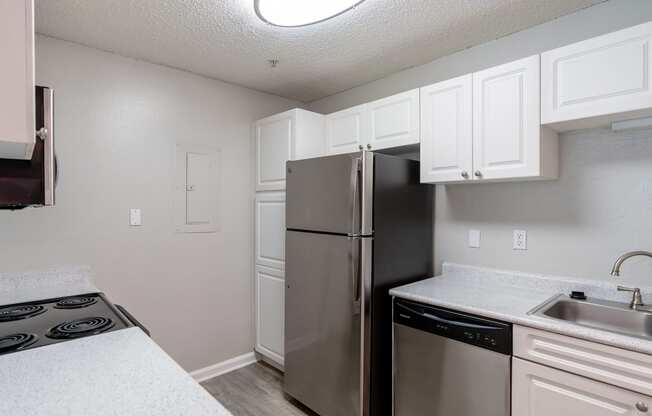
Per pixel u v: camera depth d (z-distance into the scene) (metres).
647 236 1.63
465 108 1.90
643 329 1.50
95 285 2.18
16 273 1.91
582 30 1.81
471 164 1.88
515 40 2.04
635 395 1.19
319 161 2.12
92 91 2.18
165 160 2.47
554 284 1.86
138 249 2.35
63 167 2.07
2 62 0.68
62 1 1.70
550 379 1.37
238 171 2.85
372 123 2.38
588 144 1.79
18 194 1.11
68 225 2.09
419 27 1.97
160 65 2.45
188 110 2.59
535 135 1.67
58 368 0.96
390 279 2.04
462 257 2.26
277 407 2.29
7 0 0.69
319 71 2.59
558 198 1.89
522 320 1.43
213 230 2.71
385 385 2.01
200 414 0.74
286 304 2.36
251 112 2.94
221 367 2.74
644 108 1.37
